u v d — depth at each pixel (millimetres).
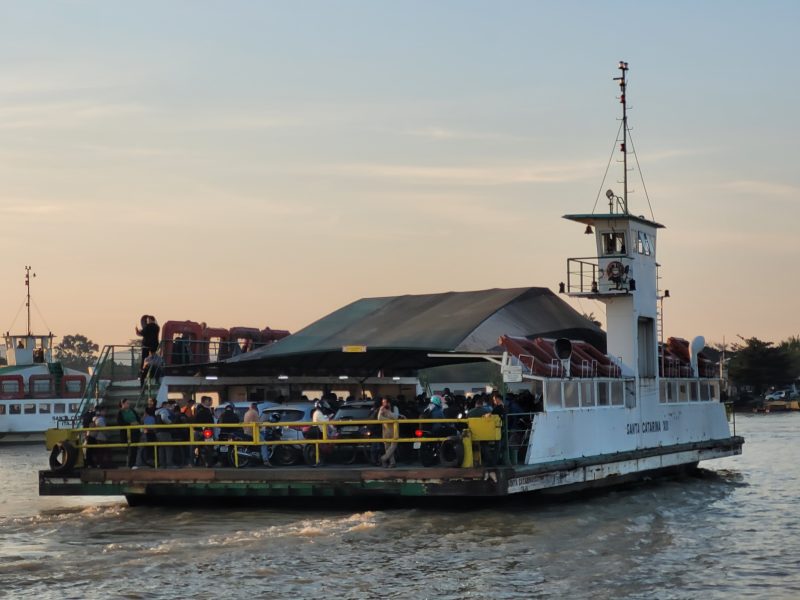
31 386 74000
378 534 23312
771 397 142500
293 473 26109
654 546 22516
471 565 20297
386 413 26359
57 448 28734
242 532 23625
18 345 79312
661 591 18531
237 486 26641
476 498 27062
